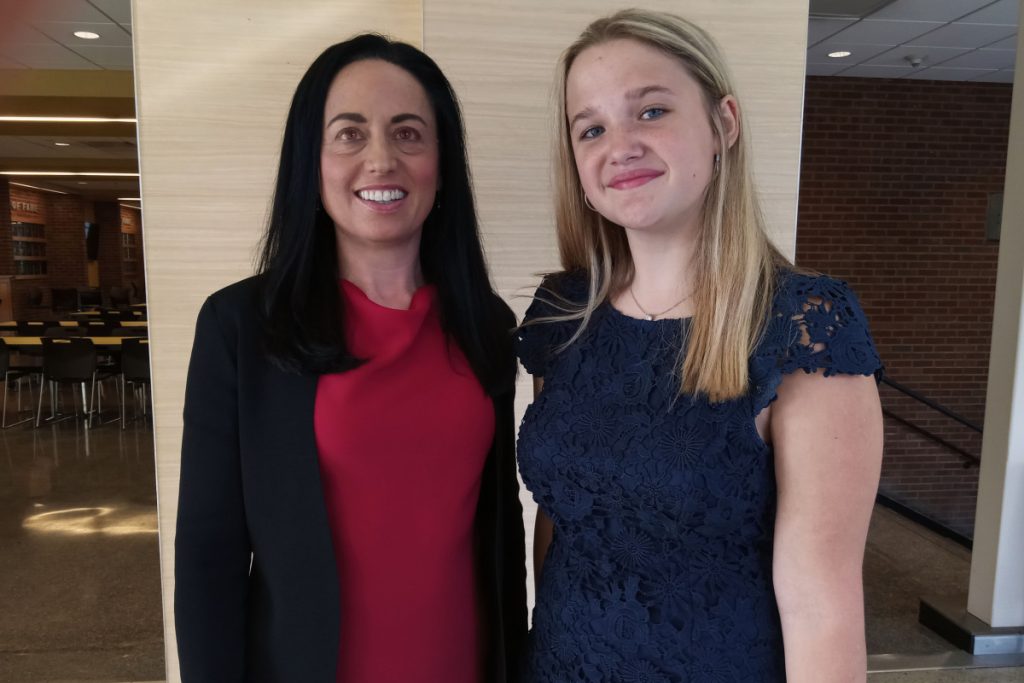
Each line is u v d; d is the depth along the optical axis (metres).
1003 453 3.11
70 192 15.67
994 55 5.51
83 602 3.56
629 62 1.03
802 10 2.10
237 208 2.08
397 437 1.13
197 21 2.02
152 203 2.05
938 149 6.36
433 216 1.25
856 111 6.27
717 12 2.06
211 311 1.11
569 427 1.12
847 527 0.94
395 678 1.14
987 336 6.60
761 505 1.01
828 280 1.01
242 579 1.13
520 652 1.31
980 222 6.46
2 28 5.08
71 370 7.31
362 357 1.12
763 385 0.97
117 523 4.64
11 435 7.01
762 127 2.12
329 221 1.18
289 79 2.05
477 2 1.99
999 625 3.18
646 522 1.05
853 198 6.37
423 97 1.15
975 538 3.27
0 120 7.64
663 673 1.04
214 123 2.05
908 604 3.76
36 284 15.09
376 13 2.06
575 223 1.24
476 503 1.24
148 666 2.98
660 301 1.13
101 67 6.51
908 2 4.43
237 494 1.10
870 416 0.95
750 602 1.03
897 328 6.55
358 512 1.12
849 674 0.94
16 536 4.42
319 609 1.07
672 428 1.04
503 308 1.35
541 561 1.38
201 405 1.09
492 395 1.23
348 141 1.10
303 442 1.08
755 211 1.05
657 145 1.02
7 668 2.96
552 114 1.24
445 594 1.17
